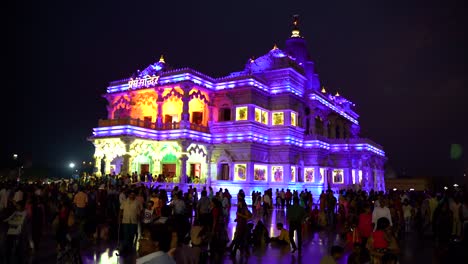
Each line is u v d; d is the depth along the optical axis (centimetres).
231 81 5612
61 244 1295
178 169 5781
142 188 2345
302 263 1666
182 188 4928
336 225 2986
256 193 4081
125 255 1686
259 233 2073
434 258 1788
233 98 5628
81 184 3775
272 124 5859
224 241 1778
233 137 5469
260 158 5528
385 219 1267
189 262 910
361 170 6775
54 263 1547
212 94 5791
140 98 5984
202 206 1927
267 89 5862
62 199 2350
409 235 2564
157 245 661
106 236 2112
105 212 2228
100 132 5288
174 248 868
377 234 1252
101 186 2802
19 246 1480
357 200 2445
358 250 1180
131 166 5784
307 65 7381
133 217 1748
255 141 5384
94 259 1614
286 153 5612
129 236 1736
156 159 5878
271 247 2031
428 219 2600
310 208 2881
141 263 611
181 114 5825
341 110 7912
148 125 5328
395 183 10956
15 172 8669
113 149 5384
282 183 5484
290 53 7394
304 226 2564
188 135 5184
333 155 6594
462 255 1180
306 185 5869
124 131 4988
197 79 5484
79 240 1341
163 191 2061
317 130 6800
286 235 2103
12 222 1494
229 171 5434
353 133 8825
